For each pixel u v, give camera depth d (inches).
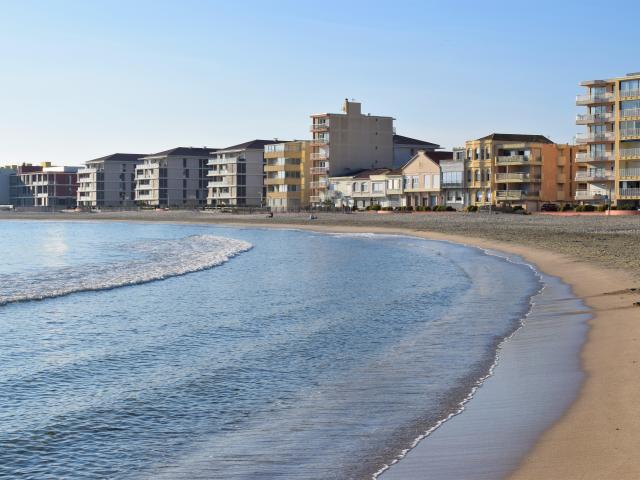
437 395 555.8
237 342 802.8
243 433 483.2
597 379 562.3
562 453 399.9
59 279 1499.8
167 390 598.5
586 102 4207.7
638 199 3971.5
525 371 616.4
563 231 2787.9
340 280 1438.2
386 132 6112.2
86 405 557.0
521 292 1168.8
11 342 812.0
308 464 419.5
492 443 429.4
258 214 5989.2
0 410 545.0
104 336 846.5
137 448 460.8
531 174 4628.4
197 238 3255.4
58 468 429.7
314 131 6043.3
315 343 788.0
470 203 4958.2
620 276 1248.8
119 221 6348.4
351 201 5792.3
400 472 395.9
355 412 519.8
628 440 409.4
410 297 1160.8
